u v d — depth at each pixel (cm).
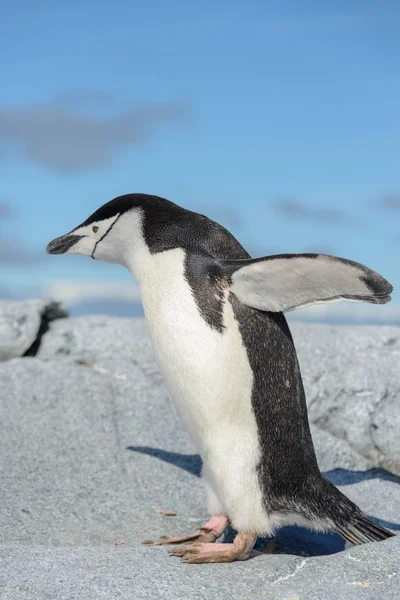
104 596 452
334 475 799
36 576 475
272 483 539
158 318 545
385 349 1012
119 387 958
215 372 527
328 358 975
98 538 615
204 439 548
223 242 560
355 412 885
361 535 557
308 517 550
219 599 458
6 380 944
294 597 444
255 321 538
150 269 552
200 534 579
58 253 605
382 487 755
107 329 1091
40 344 1073
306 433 560
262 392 535
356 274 490
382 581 464
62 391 930
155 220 559
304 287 516
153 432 867
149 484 746
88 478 752
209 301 530
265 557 531
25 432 836
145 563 512
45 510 671
